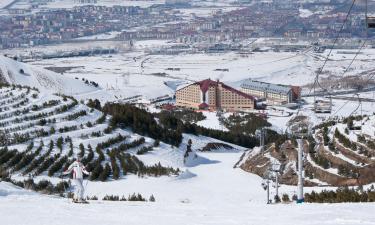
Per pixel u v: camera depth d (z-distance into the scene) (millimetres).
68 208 56094
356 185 136000
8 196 71500
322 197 86125
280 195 123250
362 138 161250
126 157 181125
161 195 130875
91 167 163000
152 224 44469
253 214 51344
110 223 44688
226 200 119750
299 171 86125
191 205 63844
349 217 44906
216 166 197250
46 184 133125
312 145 168875
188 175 167625
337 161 151000
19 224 43844
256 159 182750
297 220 45250
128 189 140625
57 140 189875
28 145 180375
